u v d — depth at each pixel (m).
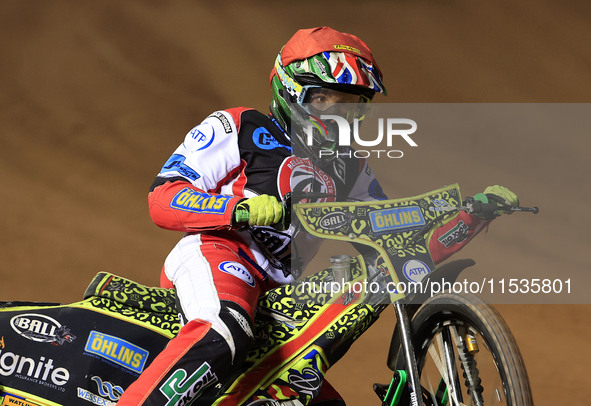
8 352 10.07
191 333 9.46
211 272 9.96
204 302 9.70
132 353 10.14
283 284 10.74
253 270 10.44
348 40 10.36
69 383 10.00
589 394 17.23
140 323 10.28
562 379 18.09
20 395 9.98
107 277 10.56
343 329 10.00
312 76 10.09
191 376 9.19
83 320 10.21
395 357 10.89
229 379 9.84
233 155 10.56
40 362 10.05
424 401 10.67
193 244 10.38
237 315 9.54
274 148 10.69
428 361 11.91
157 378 9.20
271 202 9.50
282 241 10.52
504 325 9.40
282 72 10.51
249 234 10.42
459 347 10.23
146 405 9.10
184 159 10.43
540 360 19.30
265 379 10.00
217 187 10.59
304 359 10.03
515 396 8.96
